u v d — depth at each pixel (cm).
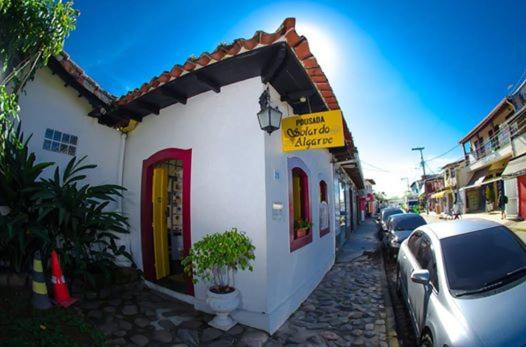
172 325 413
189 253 470
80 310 413
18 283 408
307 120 468
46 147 512
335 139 451
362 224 2641
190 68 436
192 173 502
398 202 8125
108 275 491
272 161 465
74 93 559
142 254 571
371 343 404
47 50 363
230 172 463
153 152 573
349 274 776
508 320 261
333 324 460
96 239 529
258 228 430
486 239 374
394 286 699
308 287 597
